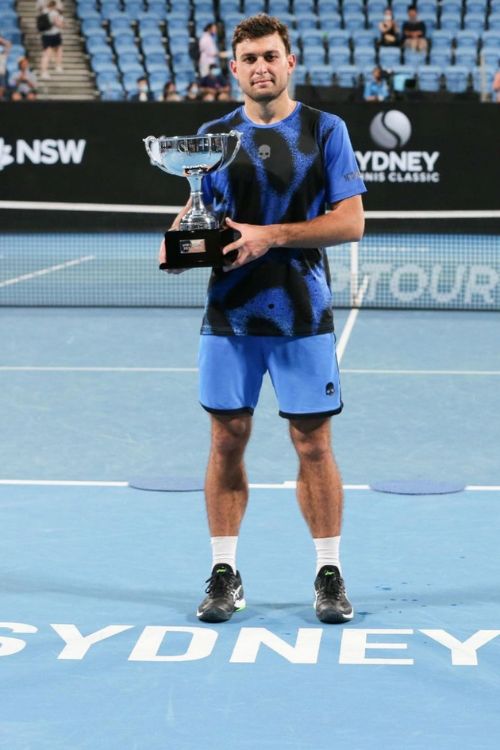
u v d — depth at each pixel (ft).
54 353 49.70
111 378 44.57
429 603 22.82
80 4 117.60
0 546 26.25
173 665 20.03
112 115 84.07
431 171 83.46
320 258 22.11
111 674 19.67
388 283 69.62
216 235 20.93
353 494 30.19
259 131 21.61
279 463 33.19
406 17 117.19
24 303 63.87
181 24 116.47
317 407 21.94
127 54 112.57
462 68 106.83
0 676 19.61
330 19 115.96
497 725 17.70
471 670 19.71
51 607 22.74
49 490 30.66
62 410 39.55
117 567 24.99
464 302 63.87
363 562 25.14
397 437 36.11
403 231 86.28
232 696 18.78
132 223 91.81
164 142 21.04
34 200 84.99
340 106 83.25
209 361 22.13
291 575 24.48
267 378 44.16
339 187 21.58
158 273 75.31
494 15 117.60
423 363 47.44
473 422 37.93
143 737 17.38
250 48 21.13
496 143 82.58
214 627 21.72
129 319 58.90
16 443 35.50
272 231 20.97
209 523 22.76
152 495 30.22
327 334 21.97
